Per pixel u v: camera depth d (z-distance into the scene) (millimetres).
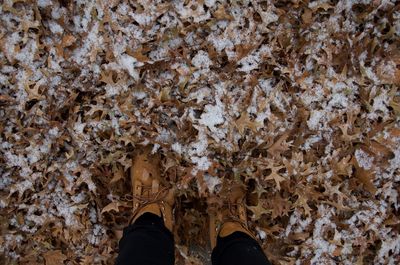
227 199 1290
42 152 1275
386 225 1333
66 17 1244
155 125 1284
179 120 1287
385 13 1275
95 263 1312
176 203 1314
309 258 1330
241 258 1063
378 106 1304
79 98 1277
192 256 1332
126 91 1271
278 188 1276
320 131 1312
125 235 1138
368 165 1324
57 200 1297
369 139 1307
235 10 1262
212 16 1262
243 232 1180
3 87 1247
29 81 1245
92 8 1238
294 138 1308
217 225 1253
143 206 1210
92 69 1260
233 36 1271
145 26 1255
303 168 1302
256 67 1283
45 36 1245
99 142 1281
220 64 1286
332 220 1330
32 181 1280
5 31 1229
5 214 1271
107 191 1312
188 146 1294
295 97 1297
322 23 1278
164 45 1268
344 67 1285
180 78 1278
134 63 1258
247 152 1302
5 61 1237
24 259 1286
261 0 1260
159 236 1119
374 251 1339
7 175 1275
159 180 1289
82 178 1287
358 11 1282
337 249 1336
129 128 1283
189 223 1330
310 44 1282
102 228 1314
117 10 1245
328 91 1298
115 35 1255
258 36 1273
